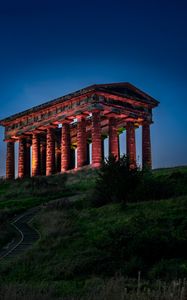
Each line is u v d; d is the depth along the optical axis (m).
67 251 28.03
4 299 14.35
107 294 14.42
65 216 40.72
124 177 44.72
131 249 24.53
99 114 82.00
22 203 55.06
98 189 45.75
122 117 86.00
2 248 32.91
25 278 23.58
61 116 88.19
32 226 40.94
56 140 104.88
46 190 66.62
